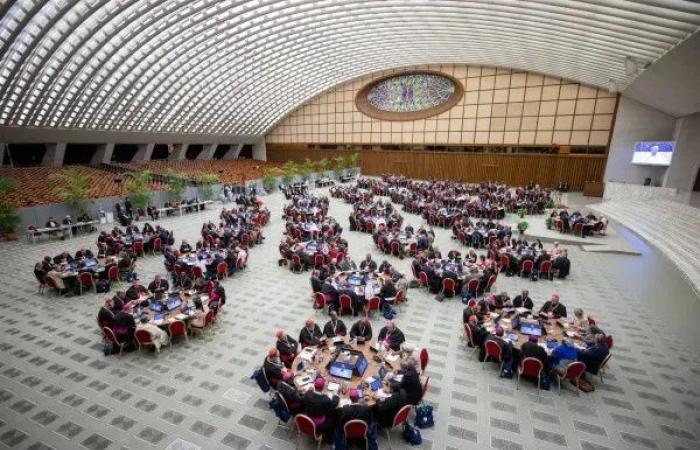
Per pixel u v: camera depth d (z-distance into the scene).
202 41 29.20
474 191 33.09
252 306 12.68
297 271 15.81
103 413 7.69
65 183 29.00
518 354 8.80
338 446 6.54
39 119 32.88
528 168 38.44
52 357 9.65
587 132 34.84
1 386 8.48
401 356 8.15
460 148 42.16
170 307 10.49
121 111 36.94
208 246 16.67
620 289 14.08
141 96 35.88
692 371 9.10
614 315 12.02
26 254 18.19
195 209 28.86
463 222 20.89
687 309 12.36
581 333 9.14
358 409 6.46
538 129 37.16
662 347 10.15
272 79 41.28
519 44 26.17
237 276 15.38
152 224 24.50
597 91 33.66
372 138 48.03
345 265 14.41
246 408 7.88
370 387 7.20
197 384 8.62
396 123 45.59
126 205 25.53
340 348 8.33
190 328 10.59
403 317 11.93
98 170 38.44
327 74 42.91
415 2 22.30
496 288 14.27
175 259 14.94
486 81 38.88
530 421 7.51
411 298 13.34
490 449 6.84
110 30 24.70
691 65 15.71
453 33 27.56
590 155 34.97
